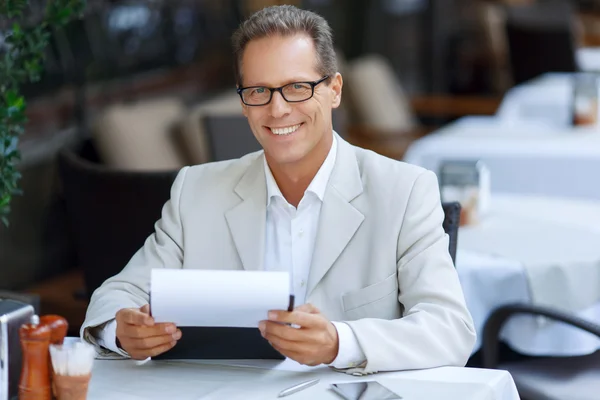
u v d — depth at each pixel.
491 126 6.50
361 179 2.88
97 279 4.61
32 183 5.78
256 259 2.85
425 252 2.75
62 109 6.02
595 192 5.69
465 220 4.34
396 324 2.53
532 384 3.59
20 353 2.27
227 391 2.38
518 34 9.16
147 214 4.40
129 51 6.62
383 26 10.30
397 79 10.48
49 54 5.89
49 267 5.93
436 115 9.52
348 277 2.78
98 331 2.68
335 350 2.45
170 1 7.06
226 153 4.99
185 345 2.55
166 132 6.07
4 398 2.25
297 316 2.37
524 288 3.83
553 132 6.16
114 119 5.71
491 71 10.79
